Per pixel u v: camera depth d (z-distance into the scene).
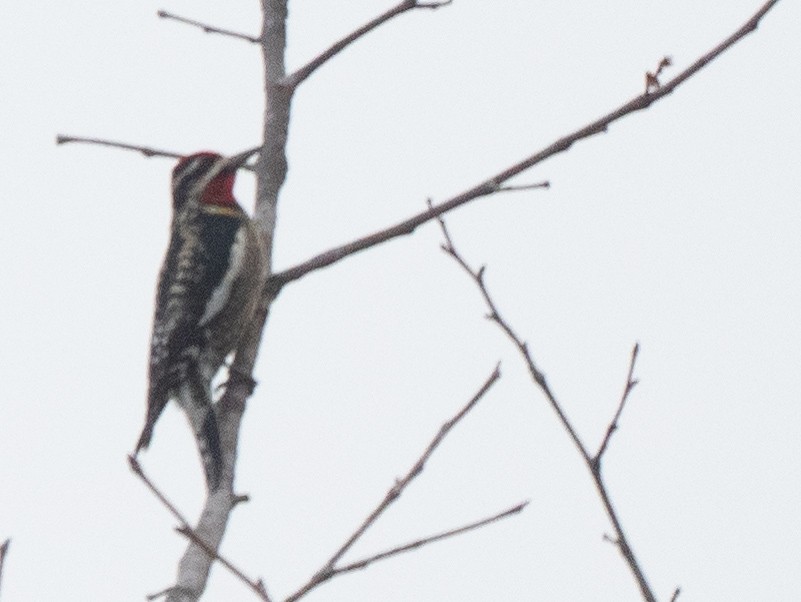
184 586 7.43
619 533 6.63
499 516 6.75
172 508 6.37
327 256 10.91
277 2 11.14
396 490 6.79
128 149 11.07
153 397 11.44
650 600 6.47
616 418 6.80
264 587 6.33
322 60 10.93
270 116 10.98
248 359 10.55
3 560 6.02
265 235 10.87
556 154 10.41
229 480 8.59
